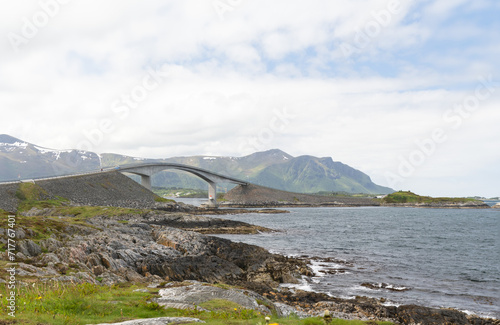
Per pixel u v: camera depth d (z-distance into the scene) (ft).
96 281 84.17
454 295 119.44
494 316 98.58
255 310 62.59
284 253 201.16
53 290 60.85
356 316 87.66
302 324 54.75
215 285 84.23
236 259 160.45
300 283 132.57
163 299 62.28
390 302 109.50
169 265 126.82
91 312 51.34
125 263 118.62
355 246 232.53
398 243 249.96
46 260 97.14
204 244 186.09
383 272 152.56
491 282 137.59
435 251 215.10
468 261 182.39
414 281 137.49
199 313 54.39
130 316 50.52
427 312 91.71
